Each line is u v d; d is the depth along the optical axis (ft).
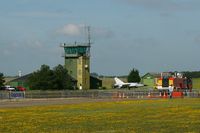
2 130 121.80
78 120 156.25
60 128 126.82
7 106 251.60
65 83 574.97
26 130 121.60
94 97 418.72
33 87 557.33
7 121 152.76
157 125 135.95
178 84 539.70
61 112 201.16
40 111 208.33
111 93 438.40
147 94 457.27
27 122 148.15
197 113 192.95
